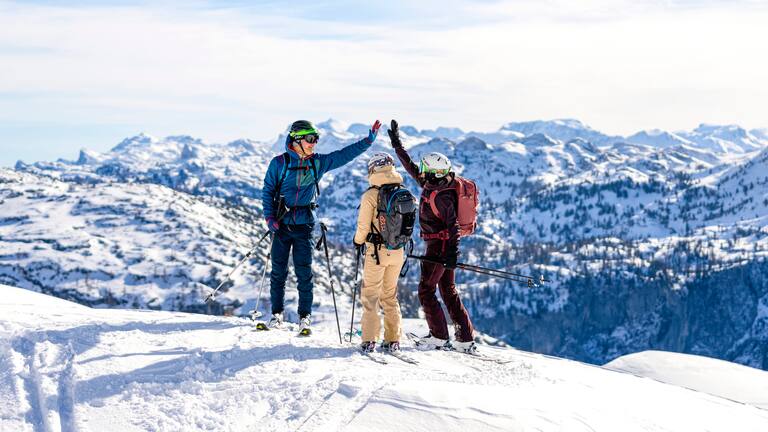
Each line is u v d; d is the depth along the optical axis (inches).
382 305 282.7
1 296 346.0
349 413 184.5
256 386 206.8
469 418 183.5
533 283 291.1
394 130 306.0
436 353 290.4
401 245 270.1
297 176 290.8
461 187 287.3
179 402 194.4
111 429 174.9
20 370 218.1
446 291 302.4
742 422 248.1
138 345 252.5
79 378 208.5
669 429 214.2
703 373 448.1
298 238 296.8
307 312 301.4
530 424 185.2
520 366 279.6
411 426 177.2
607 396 245.6
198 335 276.1
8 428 174.9
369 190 272.7
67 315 307.1
